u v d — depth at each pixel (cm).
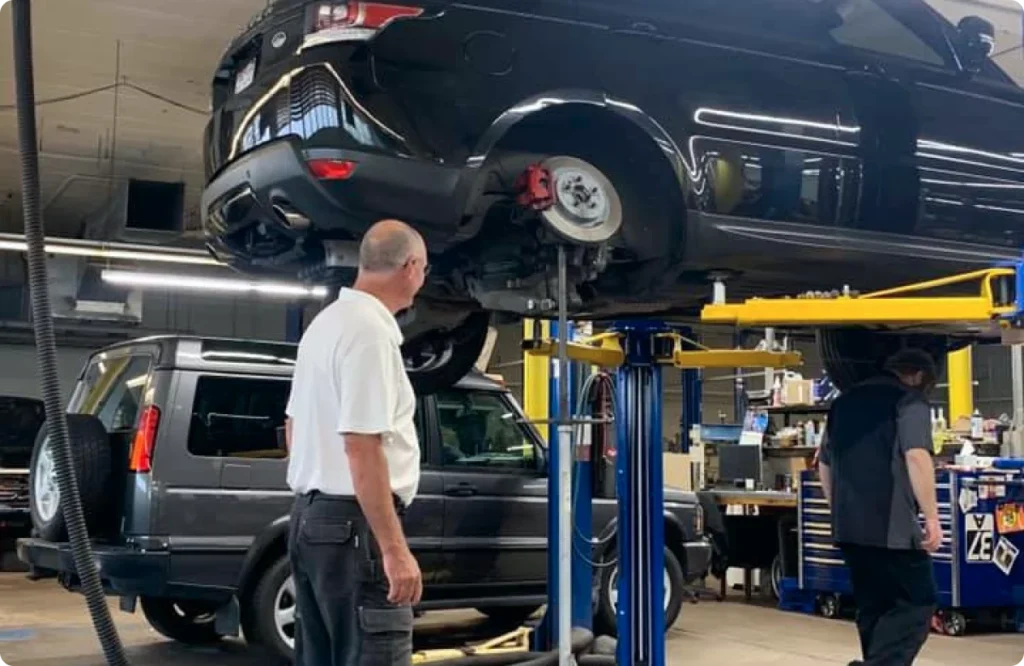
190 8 792
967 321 357
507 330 1814
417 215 349
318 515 268
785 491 884
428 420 593
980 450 874
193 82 941
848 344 477
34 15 798
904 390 411
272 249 400
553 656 481
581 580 534
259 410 550
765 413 983
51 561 518
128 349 570
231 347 554
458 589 590
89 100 977
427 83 350
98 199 1315
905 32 453
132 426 536
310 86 343
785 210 410
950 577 692
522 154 371
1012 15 764
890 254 429
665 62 390
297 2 359
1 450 1100
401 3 349
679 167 386
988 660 607
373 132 340
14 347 1441
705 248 390
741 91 403
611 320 458
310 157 337
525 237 386
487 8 362
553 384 525
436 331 477
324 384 271
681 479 941
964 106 456
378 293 281
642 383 438
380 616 262
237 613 526
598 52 377
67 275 1309
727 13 410
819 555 778
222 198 377
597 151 384
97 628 266
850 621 763
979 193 455
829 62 427
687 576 684
